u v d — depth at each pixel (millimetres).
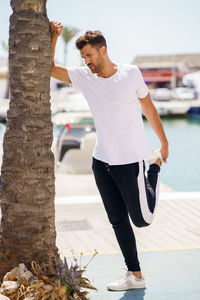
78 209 7637
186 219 6812
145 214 3732
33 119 3480
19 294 3340
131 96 3641
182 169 16828
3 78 53438
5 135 3553
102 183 3822
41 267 3508
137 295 3834
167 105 38938
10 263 3574
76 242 5805
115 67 3664
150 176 3924
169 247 5430
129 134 3666
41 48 3471
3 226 3613
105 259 4895
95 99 3662
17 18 3445
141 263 4723
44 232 3584
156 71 70750
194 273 4383
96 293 3881
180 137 25750
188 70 71000
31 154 3494
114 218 3883
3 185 3576
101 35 3547
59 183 12086
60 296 3229
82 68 3721
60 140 13648
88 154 13734
